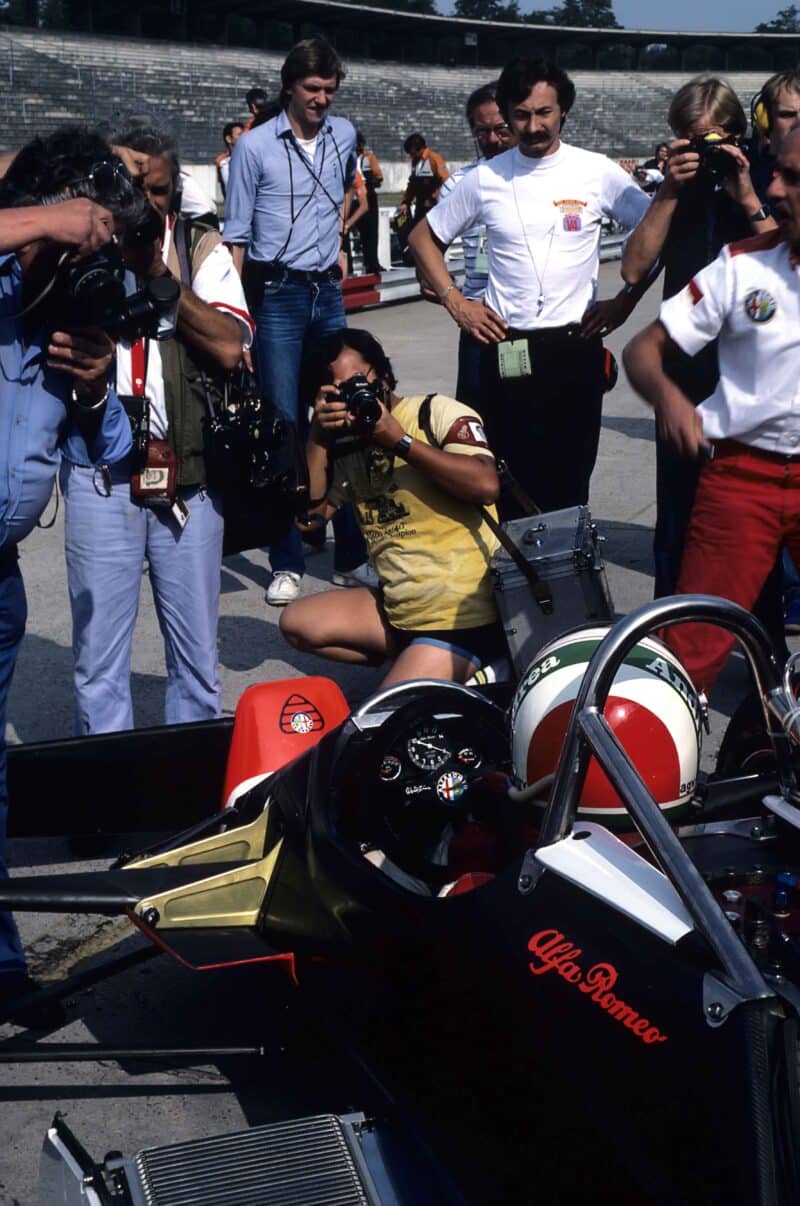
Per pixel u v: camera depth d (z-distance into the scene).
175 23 46.19
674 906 2.25
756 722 3.24
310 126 6.72
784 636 5.12
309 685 3.96
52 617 6.73
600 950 2.27
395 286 17.94
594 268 5.70
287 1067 3.33
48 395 3.10
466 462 4.20
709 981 2.08
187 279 4.21
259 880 3.24
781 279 3.72
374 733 3.18
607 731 2.37
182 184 4.87
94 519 4.19
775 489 3.96
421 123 48.47
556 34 59.09
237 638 6.37
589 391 5.75
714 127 5.11
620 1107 2.12
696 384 5.07
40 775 3.95
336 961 2.90
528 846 2.76
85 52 41.50
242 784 3.80
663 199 5.13
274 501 4.39
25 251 2.95
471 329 5.73
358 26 52.19
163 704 5.62
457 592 4.35
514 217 5.57
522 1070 2.33
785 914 2.41
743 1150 1.92
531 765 2.68
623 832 2.58
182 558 4.34
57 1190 2.39
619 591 6.78
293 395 6.98
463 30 55.47
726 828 2.72
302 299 6.86
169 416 4.17
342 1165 2.39
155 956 3.54
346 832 3.07
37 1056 3.06
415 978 2.64
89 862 4.36
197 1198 2.28
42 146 3.07
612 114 59.28
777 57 68.06
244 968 3.75
